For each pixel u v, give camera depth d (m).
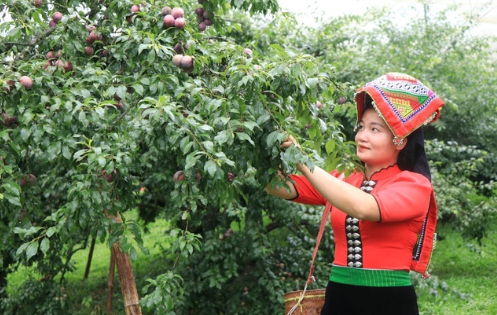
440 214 6.07
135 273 7.16
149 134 2.86
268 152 2.25
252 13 3.13
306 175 2.22
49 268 5.61
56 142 2.43
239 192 2.65
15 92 2.49
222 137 2.09
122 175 2.62
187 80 2.72
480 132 8.09
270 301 5.45
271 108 2.28
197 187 2.53
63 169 4.28
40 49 3.06
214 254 5.31
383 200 2.23
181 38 2.72
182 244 2.70
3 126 2.62
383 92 2.36
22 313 5.78
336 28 6.70
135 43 2.69
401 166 2.44
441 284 5.79
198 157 2.08
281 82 2.27
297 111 2.50
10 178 2.61
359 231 2.37
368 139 2.42
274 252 5.79
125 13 2.94
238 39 5.21
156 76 2.54
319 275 5.61
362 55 6.77
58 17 2.95
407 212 2.25
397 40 7.84
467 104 7.94
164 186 4.73
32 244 2.41
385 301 2.32
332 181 2.21
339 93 3.12
